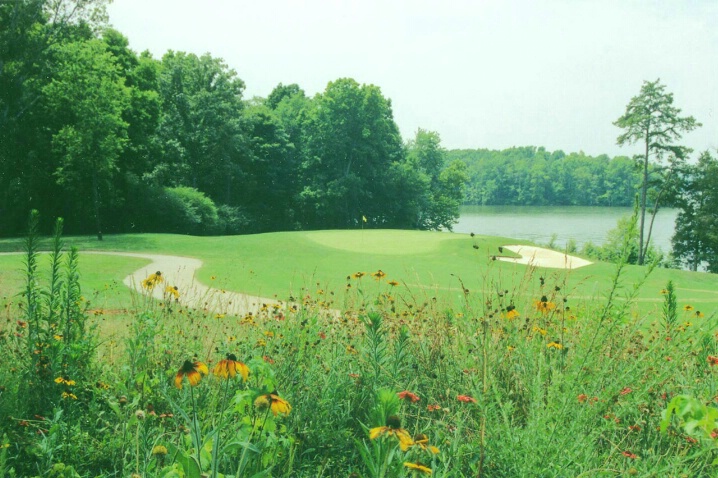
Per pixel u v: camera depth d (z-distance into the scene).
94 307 9.72
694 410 1.84
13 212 41.38
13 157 41.56
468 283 18.53
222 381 3.57
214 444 2.33
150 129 49.75
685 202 60.91
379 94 72.19
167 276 21.12
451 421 3.37
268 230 68.38
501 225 100.44
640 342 4.50
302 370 4.04
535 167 168.75
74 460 3.11
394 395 2.46
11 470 2.80
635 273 25.81
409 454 2.63
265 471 2.50
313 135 72.12
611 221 110.94
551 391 3.12
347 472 3.18
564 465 2.75
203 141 61.12
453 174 85.12
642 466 2.88
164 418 3.44
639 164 61.62
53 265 4.57
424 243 35.50
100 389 3.86
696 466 2.82
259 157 69.25
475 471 2.85
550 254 31.98
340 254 30.83
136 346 4.05
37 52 37.22
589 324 3.74
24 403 3.67
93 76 36.53
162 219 50.53
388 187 73.81
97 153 36.91
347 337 5.07
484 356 3.15
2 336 4.56
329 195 67.81
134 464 2.92
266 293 16.67
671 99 58.97
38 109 41.06
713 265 60.28
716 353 4.41
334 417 3.69
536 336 4.22
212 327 6.62
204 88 63.50
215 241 36.09
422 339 4.59
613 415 3.24
